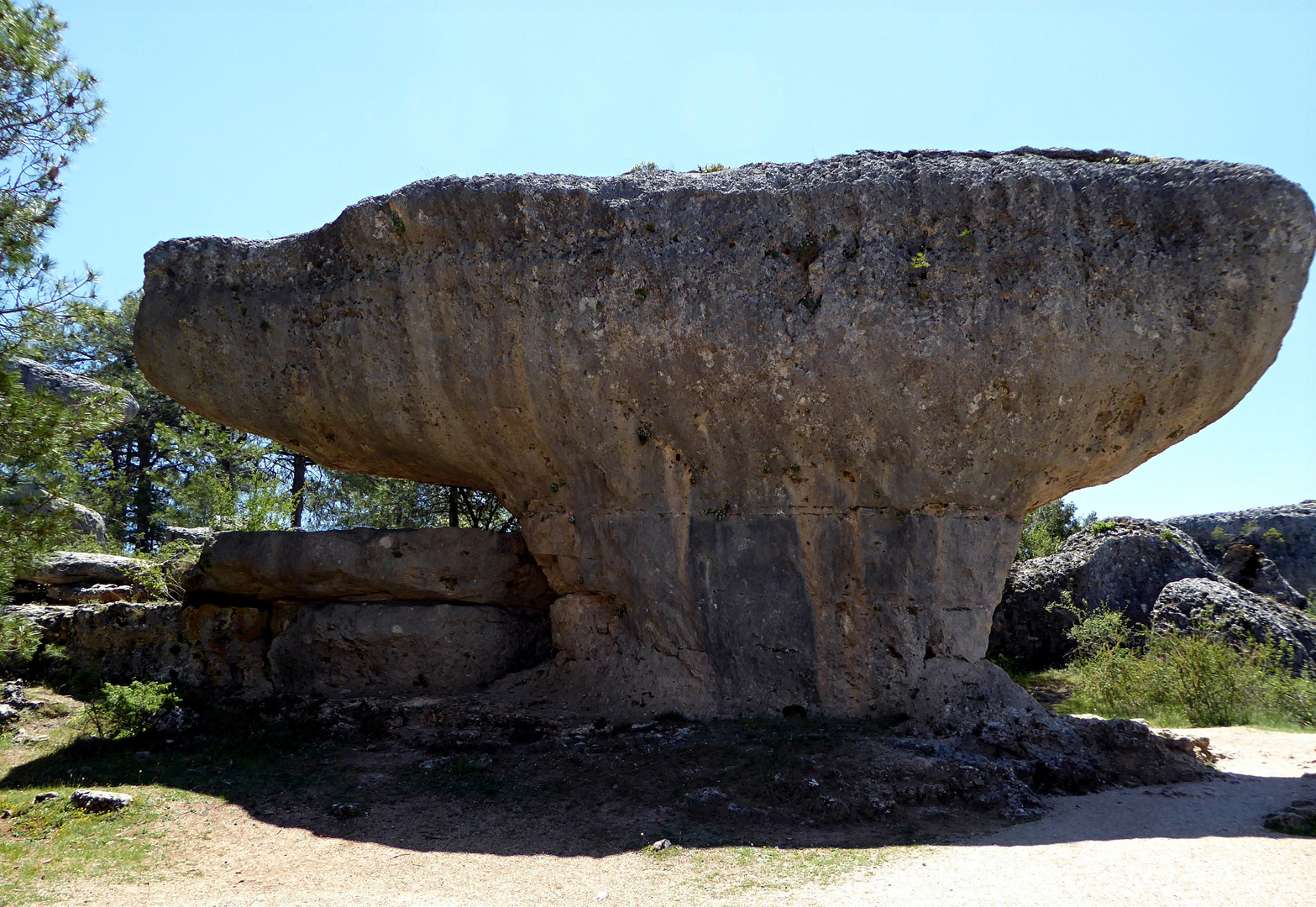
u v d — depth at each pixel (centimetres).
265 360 1028
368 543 1095
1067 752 810
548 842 688
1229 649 1178
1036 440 873
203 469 2027
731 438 926
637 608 973
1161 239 838
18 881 630
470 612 1089
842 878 582
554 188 926
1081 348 839
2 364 845
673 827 694
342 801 787
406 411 1002
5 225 882
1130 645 1407
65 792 802
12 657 1138
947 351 852
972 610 910
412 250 968
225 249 1045
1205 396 855
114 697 966
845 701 912
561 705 988
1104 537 1552
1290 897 498
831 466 910
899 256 876
